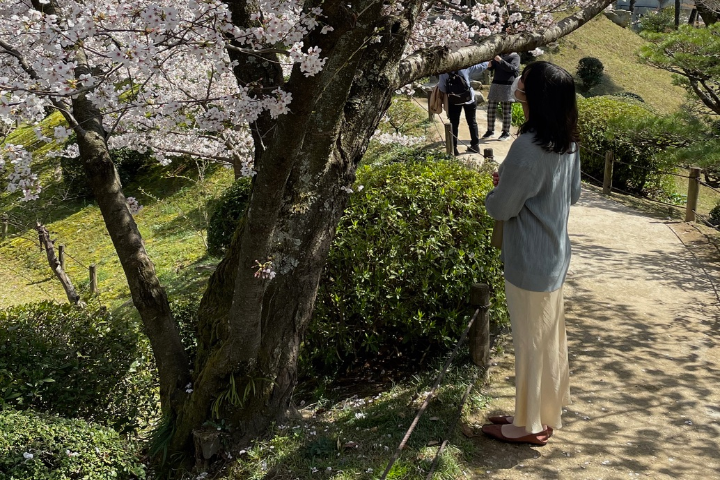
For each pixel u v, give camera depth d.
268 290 3.66
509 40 4.85
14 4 4.32
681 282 6.34
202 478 3.59
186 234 13.84
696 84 11.07
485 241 4.80
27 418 3.43
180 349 4.09
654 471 3.25
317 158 3.53
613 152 11.81
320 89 2.68
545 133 2.90
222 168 16.30
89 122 3.91
